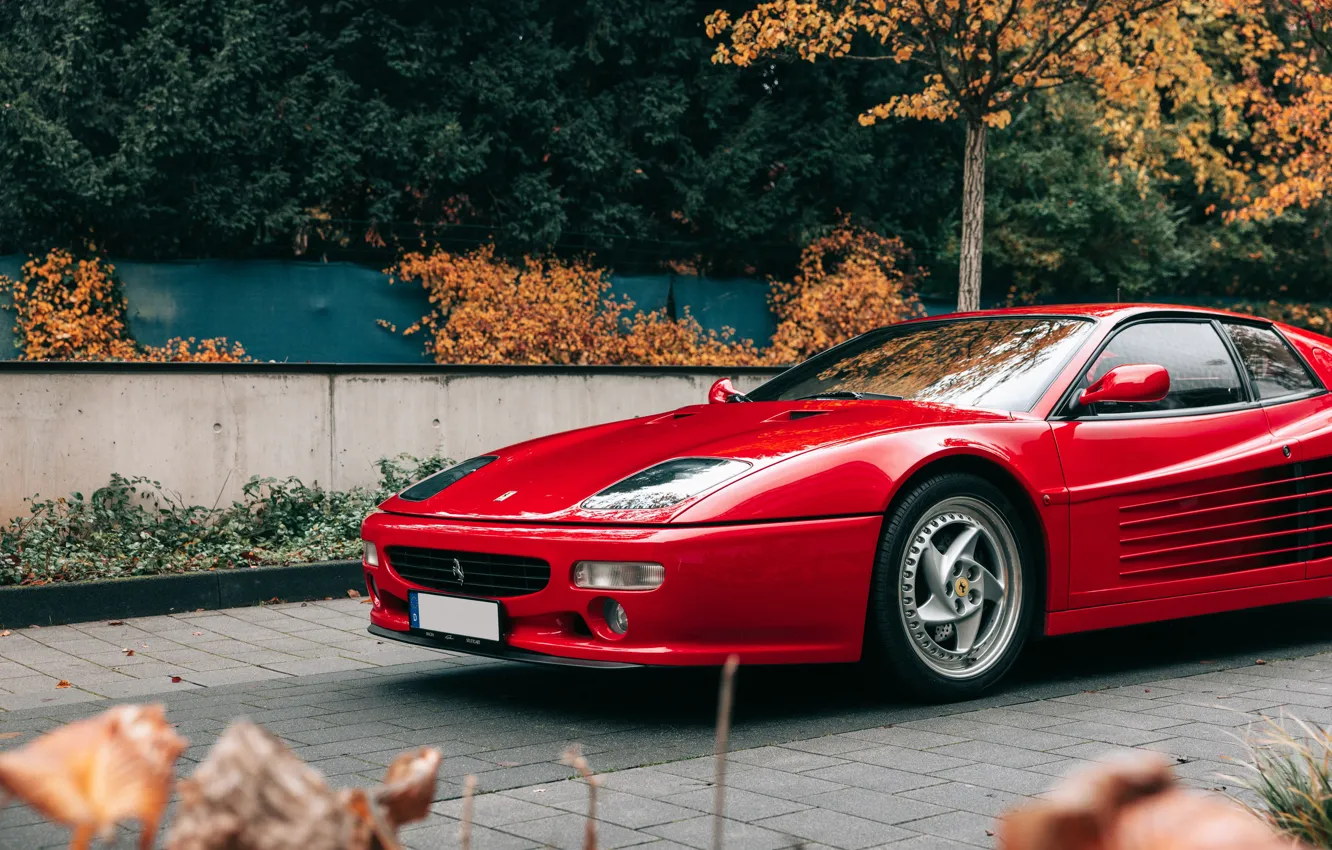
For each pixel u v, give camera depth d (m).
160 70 13.80
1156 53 10.70
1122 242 19.27
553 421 8.03
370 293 14.59
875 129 17.84
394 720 3.68
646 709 3.82
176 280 13.70
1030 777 2.96
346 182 15.27
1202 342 4.73
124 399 6.60
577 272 16.08
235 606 5.95
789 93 17.83
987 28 10.45
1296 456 4.61
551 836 2.49
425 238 15.66
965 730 3.49
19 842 2.47
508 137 16.09
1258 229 19.97
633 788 2.88
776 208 17.48
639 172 16.56
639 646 3.47
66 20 13.58
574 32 16.98
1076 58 10.43
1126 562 4.21
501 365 7.82
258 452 7.02
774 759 3.17
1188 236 20.16
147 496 6.65
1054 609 4.07
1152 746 3.24
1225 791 2.73
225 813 0.59
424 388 7.55
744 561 3.47
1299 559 4.65
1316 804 2.16
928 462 3.79
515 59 15.98
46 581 5.67
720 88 17.17
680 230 17.84
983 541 4.02
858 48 17.45
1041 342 4.50
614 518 3.54
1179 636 5.09
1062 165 18.70
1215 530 4.41
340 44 15.01
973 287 10.14
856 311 16.69
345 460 7.30
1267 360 4.86
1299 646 4.82
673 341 15.89
